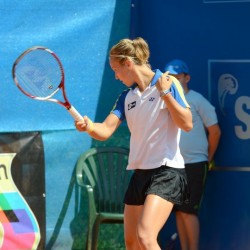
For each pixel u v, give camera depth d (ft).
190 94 64.39
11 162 63.21
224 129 66.64
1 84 63.21
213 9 66.80
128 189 48.47
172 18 67.82
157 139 46.60
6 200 62.85
